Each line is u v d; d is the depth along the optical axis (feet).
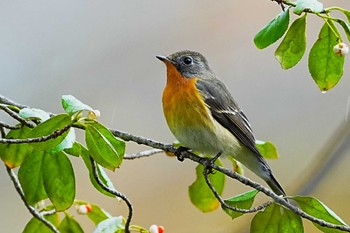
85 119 21.93
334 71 24.54
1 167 39.60
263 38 23.24
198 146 29.60
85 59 42.73
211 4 44.39
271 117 42.86
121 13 43.93
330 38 24.21
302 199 24.04
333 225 23.44
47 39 42.91
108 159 21.97
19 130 25.16
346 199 37.50
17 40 42.52
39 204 27.76
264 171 29.96
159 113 42.24
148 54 43.32
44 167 24.07
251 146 29.58
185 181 41.29
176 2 44.47
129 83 42.60
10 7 43.06
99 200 40.42
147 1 44.27
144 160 41.60
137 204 40.52
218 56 43.68
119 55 43.11
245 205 24.17
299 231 24.34
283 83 43.60
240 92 43.19
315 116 42.73
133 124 41.81
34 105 41.06
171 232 40.11
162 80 42.93
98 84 42.24
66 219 27.66
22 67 41.91
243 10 44.32
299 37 24.11
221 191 28.68
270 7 44.06
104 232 23.97
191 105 29.37
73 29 43.27
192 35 43.93
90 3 43.80
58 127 21.53
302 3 22.76
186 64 30.48
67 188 24.00
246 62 43.68
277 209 24.40
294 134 42.39
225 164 40.86
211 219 40.24
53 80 41.83
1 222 38.78
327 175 31.22
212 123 29.48
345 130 31.37
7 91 40.86
